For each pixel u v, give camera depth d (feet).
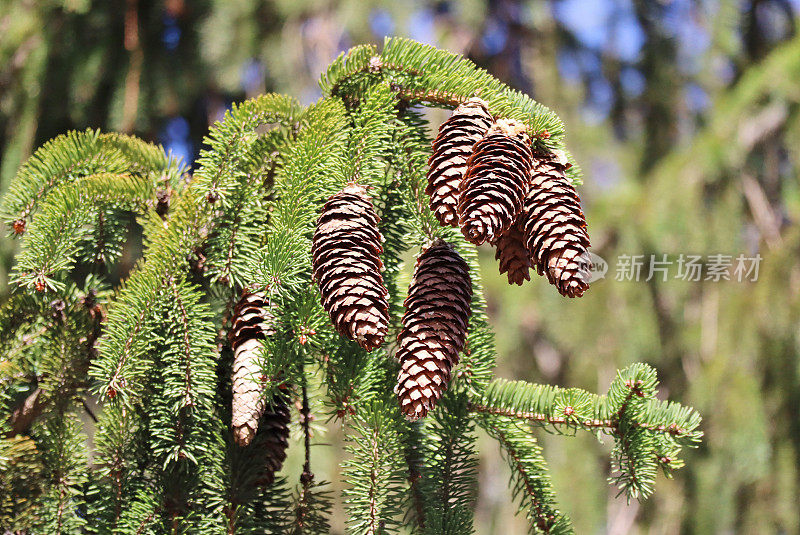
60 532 5.89
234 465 5.94
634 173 14.60
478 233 5.51
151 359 5.91
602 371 13.01
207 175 5.97
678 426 5.93
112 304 5.96
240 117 6.02
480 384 6.04
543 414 6.05
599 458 13.07
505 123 5.71
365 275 5.63
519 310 13.32
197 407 5.91
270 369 5.80
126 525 5.88
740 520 11.91
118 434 5.90
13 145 10.21
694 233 12.78
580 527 12.36
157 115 10.98
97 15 10.64
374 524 5.80
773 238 12.44
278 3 11.46
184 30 11.26
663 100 14.56
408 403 5.60
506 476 13.20
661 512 12.48
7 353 6.03
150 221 6.10
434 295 5.70
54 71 10.45
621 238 13.10
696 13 14.42
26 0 10.48
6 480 5.89
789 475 11.65
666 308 13.10
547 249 5.63
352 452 5.86
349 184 5.80
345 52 6.05
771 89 12.59
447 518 5.92
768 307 11.94
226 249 5.96
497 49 14.26
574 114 14.49
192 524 5.89
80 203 6.01
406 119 6.09
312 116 6.00
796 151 12.32
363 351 5.90
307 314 5.79
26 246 5.94
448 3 12.99
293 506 6.06
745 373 11.94
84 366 6.04
